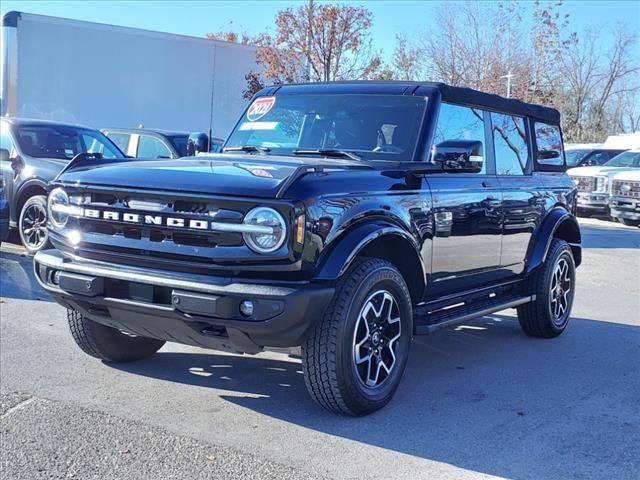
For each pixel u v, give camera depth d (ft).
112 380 17.16
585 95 132.87
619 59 138.21
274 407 15.74
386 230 14.85
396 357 15.79
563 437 14.56
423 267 16.57
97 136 36.52
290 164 15.89
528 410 16.08
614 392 17.53
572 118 132.26
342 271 13.73
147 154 43.62
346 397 14.51
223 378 17.61
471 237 18.47
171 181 13.93
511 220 20.34
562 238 24.99
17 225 32.78
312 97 19.40
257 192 13.21
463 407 16.15
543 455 13.66
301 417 15.20
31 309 23.56
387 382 15.57
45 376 17.22
